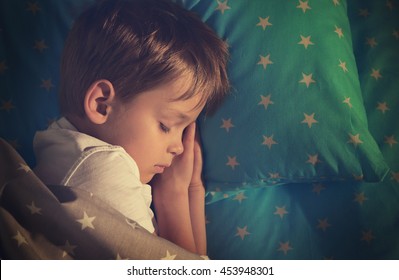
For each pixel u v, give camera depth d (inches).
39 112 45.7
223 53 45.3
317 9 47.1
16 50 45.9
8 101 45.4
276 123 44.6
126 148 44.7
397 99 50.6
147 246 40.3
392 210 46.7
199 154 46.6
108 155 41.7
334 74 45.6
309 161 44.7
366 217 46.4
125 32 44.1
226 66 45.3
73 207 39.5
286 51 45.4
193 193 46.4
